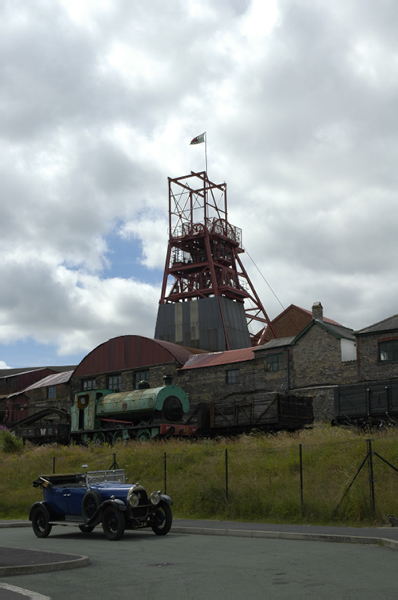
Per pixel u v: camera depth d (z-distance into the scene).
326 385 37.31
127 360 49.69
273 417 31.53
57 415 53.72
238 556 10.92
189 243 64.50
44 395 56.69
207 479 20.62
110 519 14.09
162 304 63.31
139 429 37.75
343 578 8.59
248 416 33.03
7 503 23.66
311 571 9.20
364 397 28.95
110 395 41.12
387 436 21.69
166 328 61.34
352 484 16.70
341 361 37.12
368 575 8.81
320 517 16.08
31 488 26.78
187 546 12.55
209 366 43.56
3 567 9.31
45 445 40.97
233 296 63.97
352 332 39.84
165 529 14.77
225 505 18.33
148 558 10.84
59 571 9.60
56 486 15.52
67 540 14.41
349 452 20.20
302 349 39.00
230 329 58.97
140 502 14.45
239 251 67.31
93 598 7.62
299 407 33.00
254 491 18.41
